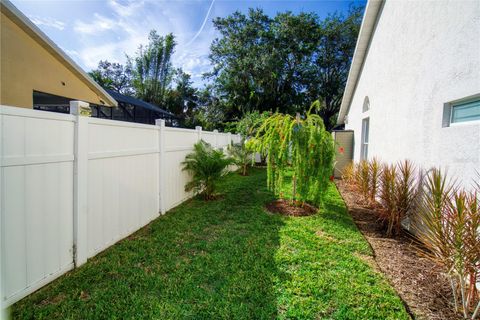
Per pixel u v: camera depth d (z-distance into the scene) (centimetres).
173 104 3002
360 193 612
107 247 347
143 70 2889
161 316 220
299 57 2212
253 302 242
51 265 261
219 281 276
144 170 441
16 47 522
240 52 2152
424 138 402
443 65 357
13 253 222
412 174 435
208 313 225
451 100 339
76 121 285
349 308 236
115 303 234
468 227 224
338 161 1009
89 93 812
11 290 221
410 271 309
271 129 563
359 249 363
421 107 414
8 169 216
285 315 225
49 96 821
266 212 537
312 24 2184
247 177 1008
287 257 330
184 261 317
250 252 345
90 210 313
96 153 319
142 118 1845
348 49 2252
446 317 230
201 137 723
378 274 296
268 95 2200
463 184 308
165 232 413
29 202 235
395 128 530
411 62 457
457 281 263
